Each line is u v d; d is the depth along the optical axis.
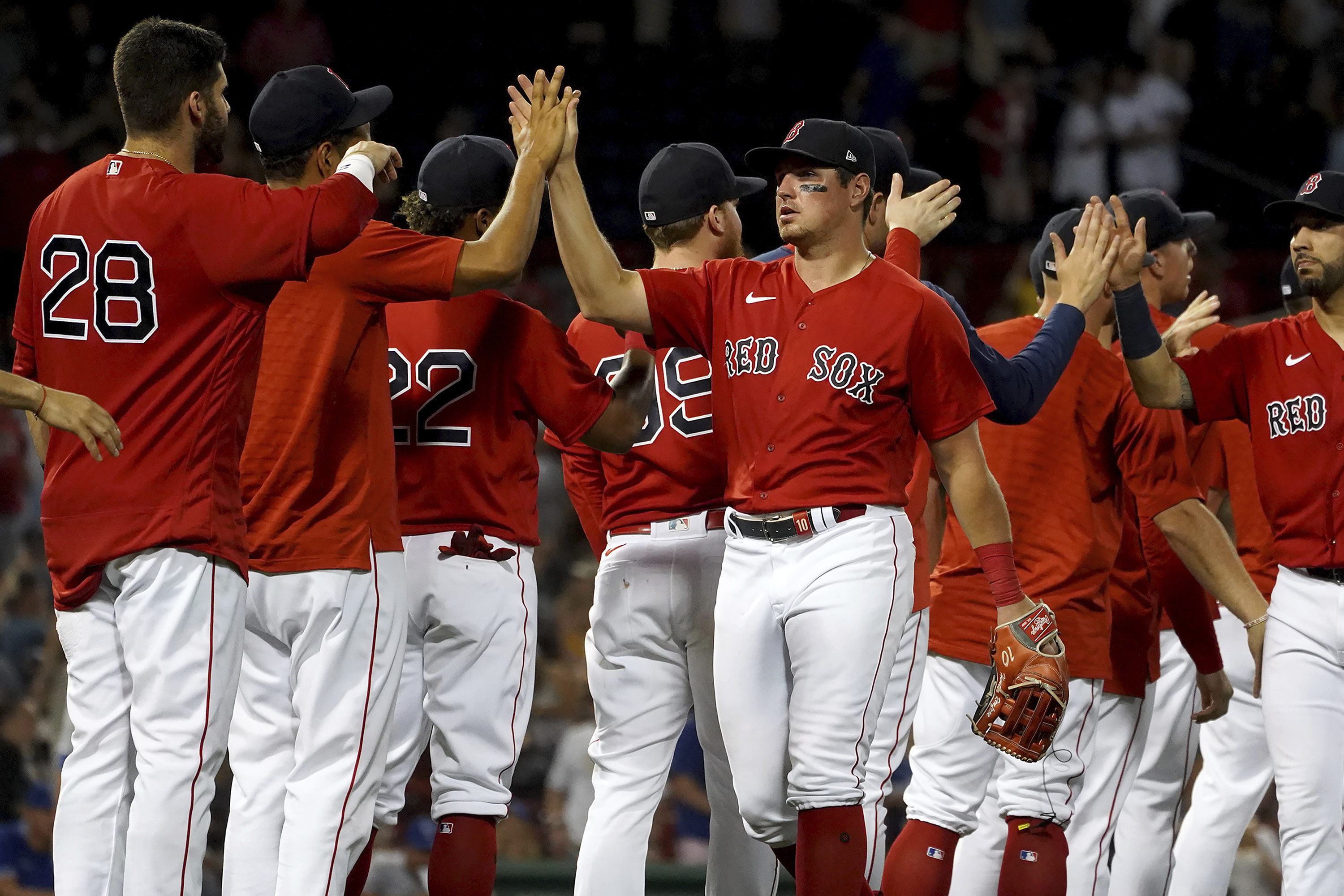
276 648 14.04
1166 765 19.22
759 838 13.95
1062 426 16.38
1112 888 19.31
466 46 56.94
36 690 29.50
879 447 13.22
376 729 13.72
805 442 13.10
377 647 13.73
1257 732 19.27
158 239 12.19
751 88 56.69
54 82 48.84
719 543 15.33
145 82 12.66
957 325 13.15
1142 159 49.62
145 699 12.30
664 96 56.47
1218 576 16.62
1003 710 13.41
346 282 13.44
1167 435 16.39
